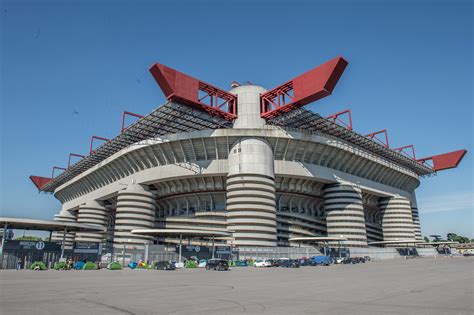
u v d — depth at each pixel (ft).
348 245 240.53
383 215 317.63
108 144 246.27
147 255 180.96
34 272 127.75
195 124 219.41
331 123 220.43
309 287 75.72
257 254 196.75
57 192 372.58
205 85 204.44
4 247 153.38
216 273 126.62
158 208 272.31
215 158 221.25
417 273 119.44
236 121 223.10
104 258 195.00
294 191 242.37
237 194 206.49
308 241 237.04
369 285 79.82
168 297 59.16
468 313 43.39
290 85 206.49
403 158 308.40
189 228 234.79
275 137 217.36
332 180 246.88
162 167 233.76
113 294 63.05
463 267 151.43
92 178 300.20
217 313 44.04
